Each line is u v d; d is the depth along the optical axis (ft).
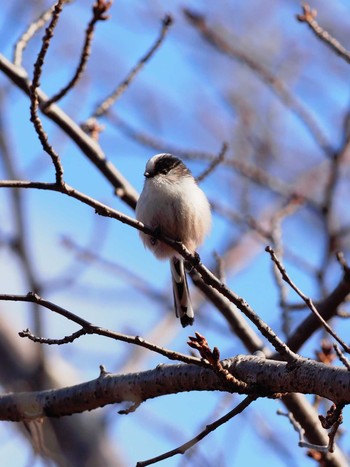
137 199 37.09
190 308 36.09
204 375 24.38
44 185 23.61
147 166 37.76
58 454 29.37
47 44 22.26
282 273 21.86
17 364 35.06
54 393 27.22
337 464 29.71
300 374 22.34
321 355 29.48
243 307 23.03
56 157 23.02
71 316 22.90
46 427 29.68
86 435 31.76
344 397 21.16
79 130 35.17
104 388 26.35
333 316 31.83
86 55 30.78
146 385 25.59
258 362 23.71
